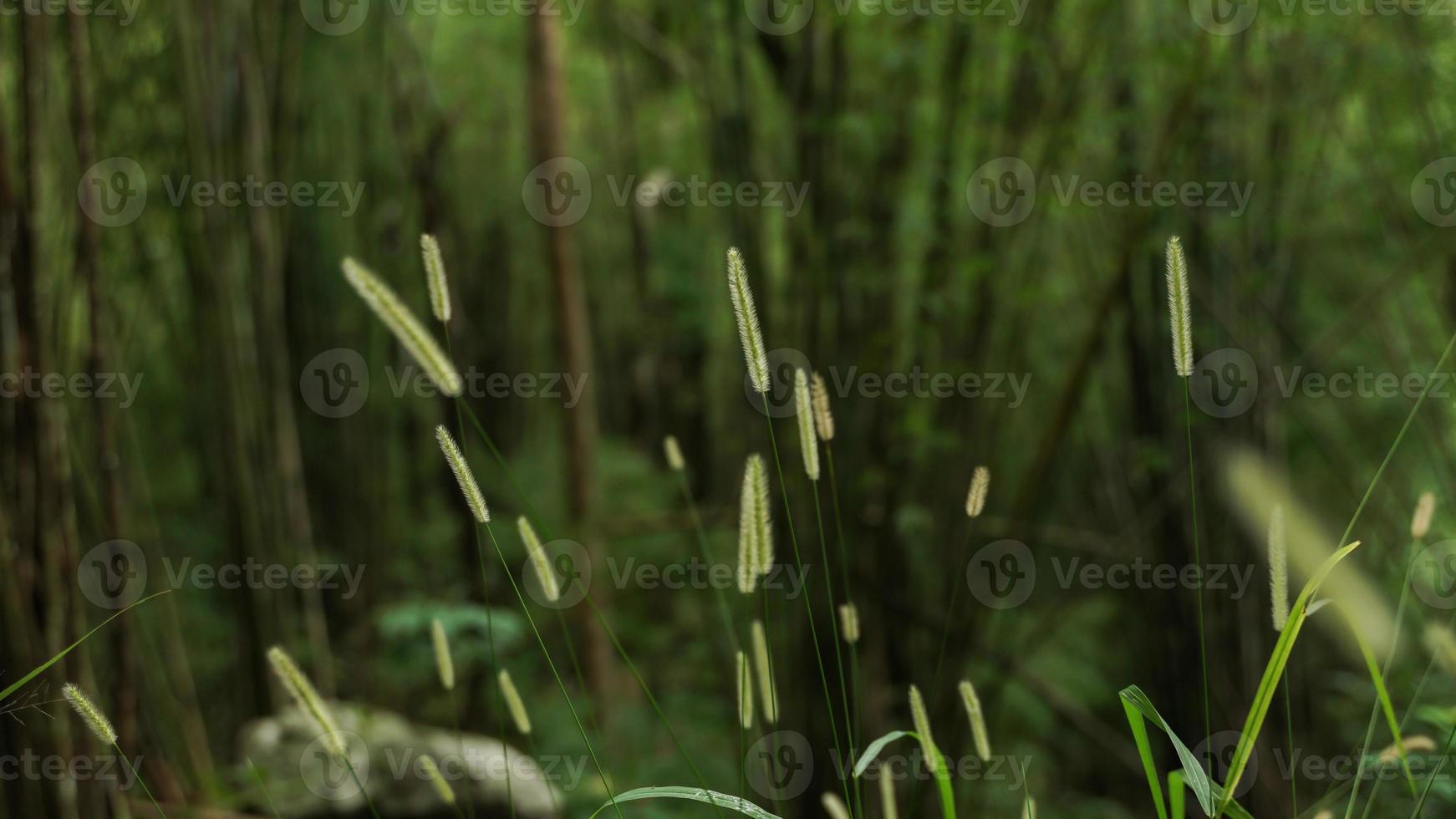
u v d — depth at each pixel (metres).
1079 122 3.12
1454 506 2.92
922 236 3.06
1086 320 4.01
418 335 1.30
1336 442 4.14
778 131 3.48
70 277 2.44
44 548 1.84
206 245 3.22
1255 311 3.20
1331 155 3.53
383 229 4.13
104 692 2.59
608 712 3.98
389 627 2.64
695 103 4.33
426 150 3.78
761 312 3.30
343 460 4.37
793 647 3.02
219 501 3.71
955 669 3.09
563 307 4.28
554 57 4.17
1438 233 3.04
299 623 3.61
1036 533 3.35
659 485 5.55
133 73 2.92
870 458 2.98
